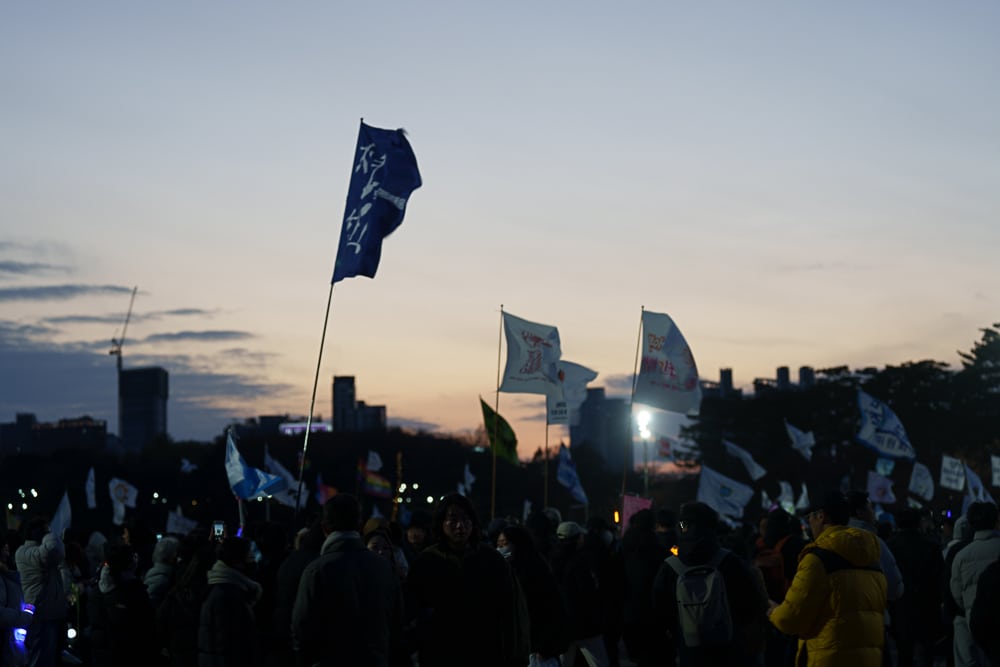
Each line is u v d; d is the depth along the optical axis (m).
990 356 101.50
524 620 9.08
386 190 13.74
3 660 13.04
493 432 20.95
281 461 160.12
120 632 11.78
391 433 173.50
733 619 9.88
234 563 10.47
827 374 108.00
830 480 100.44
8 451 195.12
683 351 21.80
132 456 182.62
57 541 14.38
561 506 149.12
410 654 9.58
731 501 30.48
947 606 12.64
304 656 8.66
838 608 8.60
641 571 12.77
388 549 11.05
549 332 22.56
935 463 97.94
